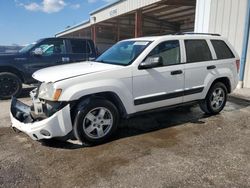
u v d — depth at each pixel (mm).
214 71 5523
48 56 8289
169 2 14047
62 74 4016
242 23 8938
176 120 5457
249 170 3385
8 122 5426
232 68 5930
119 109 4453
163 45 4793
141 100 4500
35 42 8430
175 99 4965
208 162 3592
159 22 24672
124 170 3375
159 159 3674
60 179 3189
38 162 3621
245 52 8891
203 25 10430
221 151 3951
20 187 3025
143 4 14148
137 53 4582
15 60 7777
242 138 4484
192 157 3742
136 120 5445
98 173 3311
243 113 6012
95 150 3984
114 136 4547
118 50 5164
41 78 4117
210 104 5664
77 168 3441
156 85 4645
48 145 4184
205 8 10227
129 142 4285
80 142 4262
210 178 3188
